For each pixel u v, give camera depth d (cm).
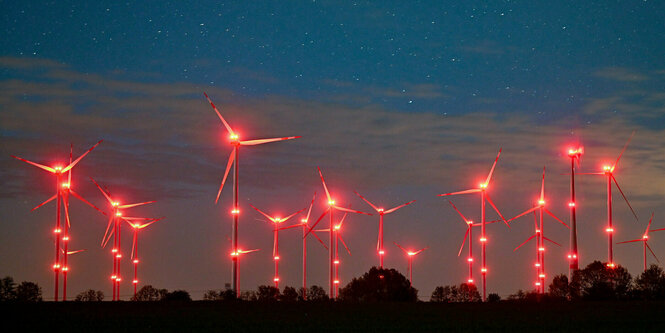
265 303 8694
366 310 7781
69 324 6225
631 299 10025
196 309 7694
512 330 5994
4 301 8588
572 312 7438
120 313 7156
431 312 7544
